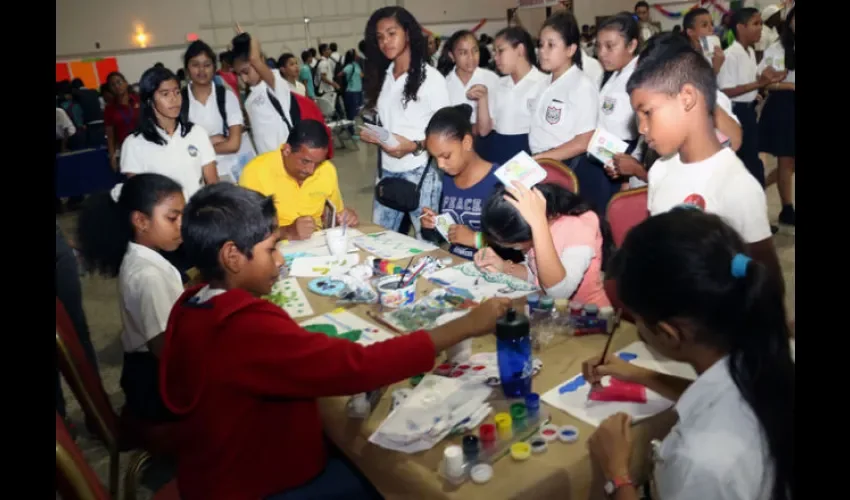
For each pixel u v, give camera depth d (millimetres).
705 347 927
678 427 956
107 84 5395
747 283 844
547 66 2963
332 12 11148
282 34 10820
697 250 863
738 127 2145
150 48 9836
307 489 1302
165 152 2842
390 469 1104
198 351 1173
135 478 1710
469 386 1279
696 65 1451
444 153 2285
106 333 3262
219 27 10281
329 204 2580
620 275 946
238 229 1196
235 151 3732
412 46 2863
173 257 2146
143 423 1751
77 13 9195
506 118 3594
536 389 1280
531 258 1918
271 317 1171
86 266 1789
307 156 2379
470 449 1060
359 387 1129
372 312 1702
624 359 1358
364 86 3234
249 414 1183
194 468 1233
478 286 1836
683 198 1562
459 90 4141
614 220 2031
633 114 2770
